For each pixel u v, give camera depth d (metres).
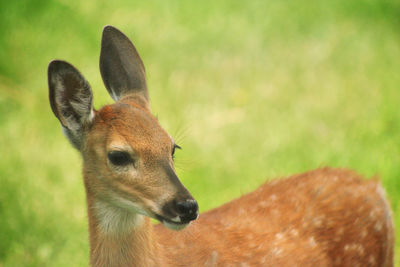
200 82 14.90
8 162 12.09
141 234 7.46
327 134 13.18
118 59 8.06
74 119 7.47
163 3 17.41
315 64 15.62
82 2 16.83
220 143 12.90
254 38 16.41
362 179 9.02
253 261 7.95
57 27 15.84
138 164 7.12
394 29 16.94
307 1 17.84
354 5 17.55
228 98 14.39
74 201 11.41
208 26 16.75
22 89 14.31
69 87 7.41
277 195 8.62
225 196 11.63
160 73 15.05
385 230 8.88
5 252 10.61
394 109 13.64
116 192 7.21
